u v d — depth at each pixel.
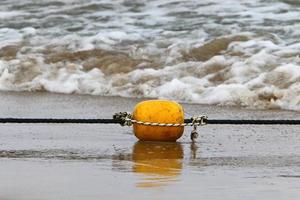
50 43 32.59
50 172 13.21
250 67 26.23
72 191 11.55
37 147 16.20
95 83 27.50
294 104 22.83
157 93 25.75
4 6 39.22
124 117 17.11
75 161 14.45
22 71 29.52
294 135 18.22
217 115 21.59
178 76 26.81
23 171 13.30
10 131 18.45
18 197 11.10
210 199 11.14
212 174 13.17
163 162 14.46
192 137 17.31
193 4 36.38
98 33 33.31
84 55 30.52
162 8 36.41
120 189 11.73
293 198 11.30
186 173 13.26
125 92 26.47
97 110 22.83
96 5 37.94
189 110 22.67
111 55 30.08
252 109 22.83
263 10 34.59
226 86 24.55
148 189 11.76
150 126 16.83
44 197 11.12
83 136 17.78
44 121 17.00
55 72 29.11
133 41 31.61
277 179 12.75
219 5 35.84
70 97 26.05
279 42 29.47
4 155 15.14
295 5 35.16
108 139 17.39
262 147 16.50
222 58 27.66
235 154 15.56
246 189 11.87
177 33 32.22
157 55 29.52
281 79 24.58
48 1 39.38
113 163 14.27
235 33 31.09
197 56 28.78
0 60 30.59
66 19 36.31
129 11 36.69
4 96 26.53
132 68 28.44
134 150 15.88
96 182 12.30
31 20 36.59
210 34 31.62
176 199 11.11
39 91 27.92
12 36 34.25
